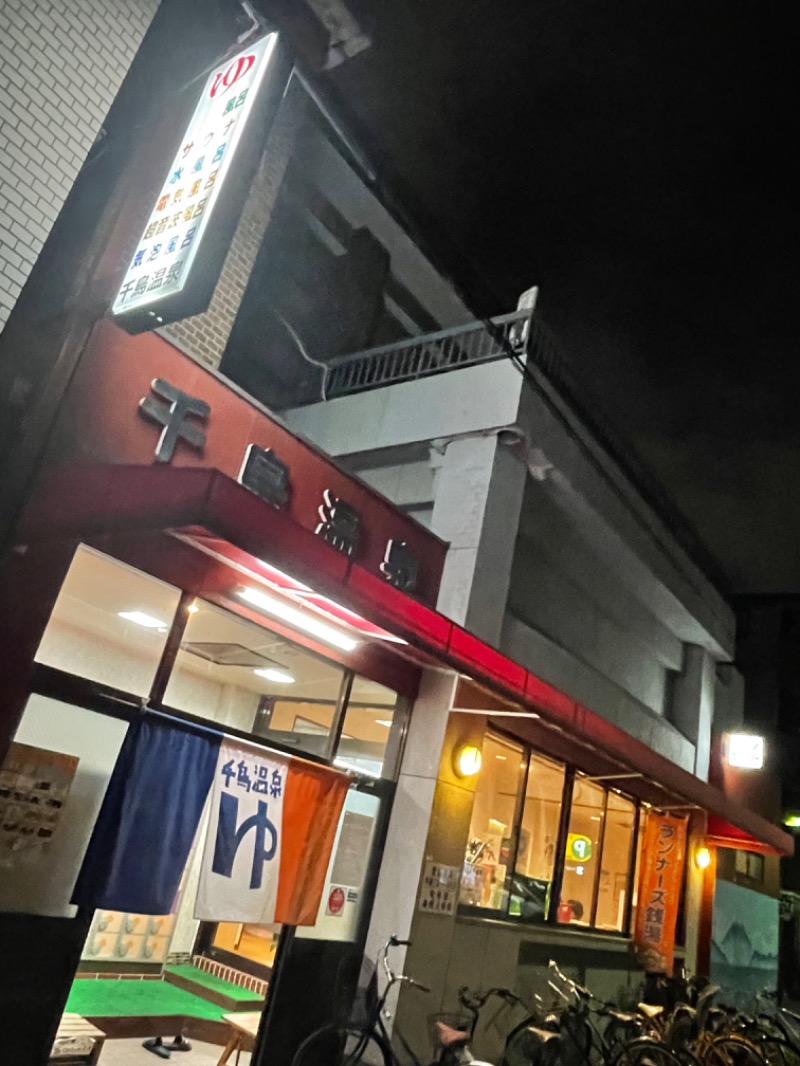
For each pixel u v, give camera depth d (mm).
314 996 7695
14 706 5426
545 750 11141
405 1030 8094
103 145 6441
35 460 5762
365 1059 7949
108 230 6289
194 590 6848
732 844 15711
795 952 24734
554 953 10977
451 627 7738
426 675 9242
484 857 10039
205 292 5648
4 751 5352
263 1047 7172
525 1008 9250
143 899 5727
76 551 6172
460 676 8945
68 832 5699
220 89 6496
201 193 5938
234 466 7715
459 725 9109
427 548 10188
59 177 6016
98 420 6453
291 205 12414
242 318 12602
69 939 5582
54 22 6035
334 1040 7770
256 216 9000
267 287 12828
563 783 11672
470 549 10258
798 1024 14289
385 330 13867
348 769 8266
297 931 7605
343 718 8258
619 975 12555
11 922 5312
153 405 6883
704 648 17922
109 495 5684
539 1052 8469
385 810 8797
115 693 5957
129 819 5695
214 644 8547
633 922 13398
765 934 19531
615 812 13211
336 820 7422
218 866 6340
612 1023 10266
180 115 6676
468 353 12641
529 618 12258
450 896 8805
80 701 5785
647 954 12977
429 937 8469
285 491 8250
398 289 13586
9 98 5762
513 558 11414
